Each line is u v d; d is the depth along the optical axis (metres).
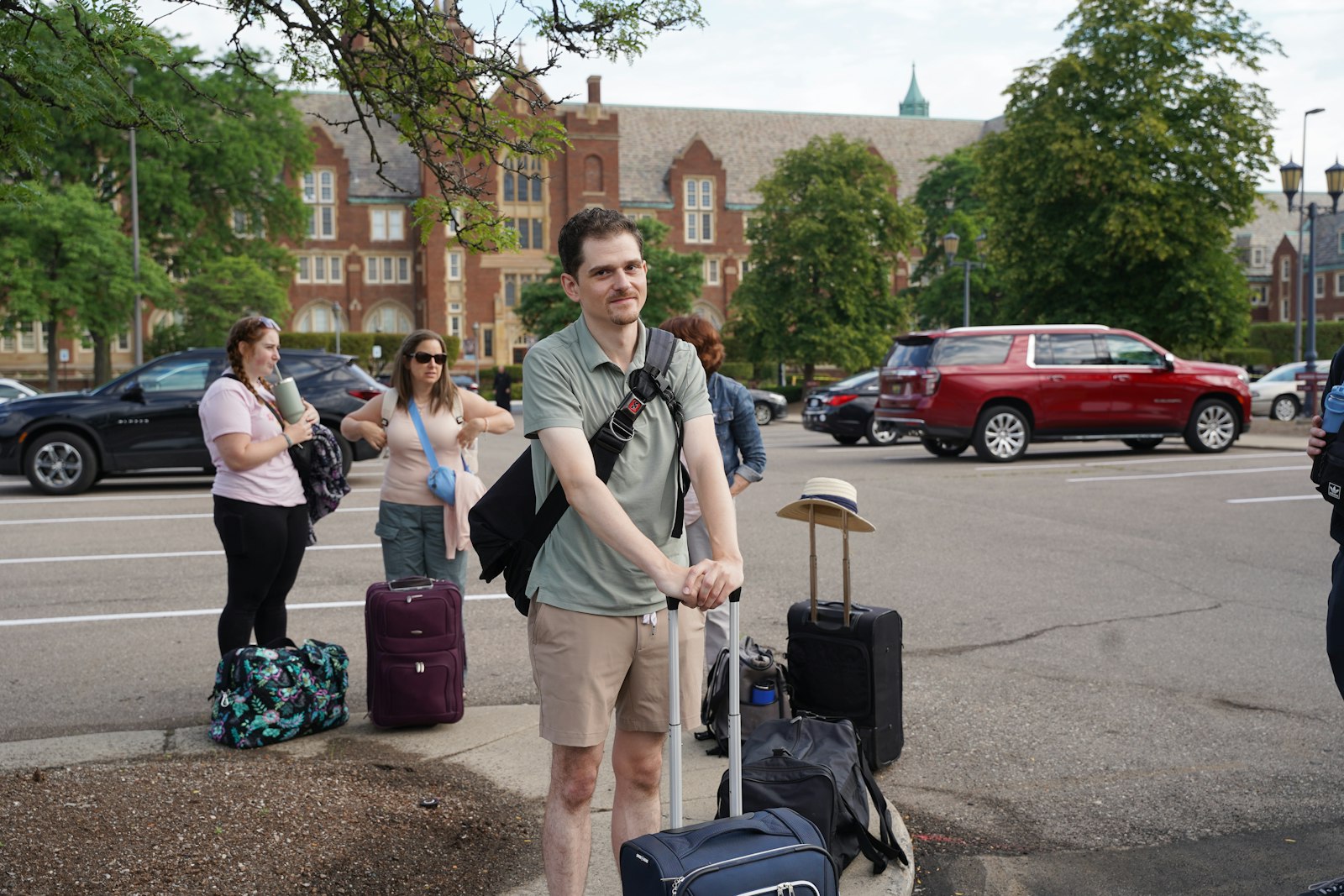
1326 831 4.17
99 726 5.39
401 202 71.00
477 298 69.56
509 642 6.94
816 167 46.00
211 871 3.57
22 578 8.95
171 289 37.50
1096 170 30.52
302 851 3.75
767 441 24.66
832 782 3.66
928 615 7.59
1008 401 17.12
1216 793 4.54
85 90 3.78
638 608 2.96
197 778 4.38
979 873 3.86
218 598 8.19
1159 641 6.87
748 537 10.84
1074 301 32.50
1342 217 86.31
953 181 59.66
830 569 9.25
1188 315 30.97
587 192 70.19
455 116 4.45
